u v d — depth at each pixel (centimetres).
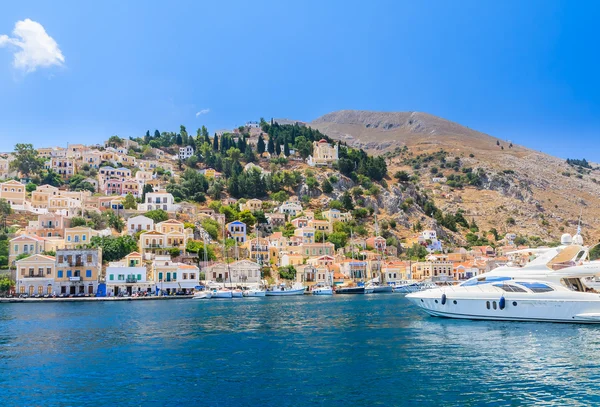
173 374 4556
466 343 5872
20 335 6862
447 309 7756
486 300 7431
